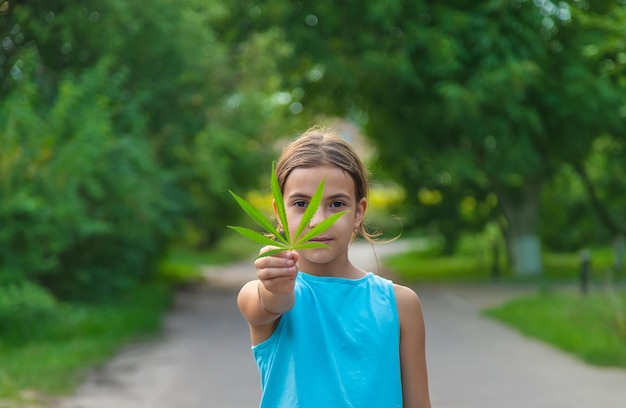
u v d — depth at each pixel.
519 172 18.20
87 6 10.83
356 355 2.09
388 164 22.42
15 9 8.70
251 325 2.13
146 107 14.16
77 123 10.40
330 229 2.05
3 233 9.55
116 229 12.62
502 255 30.12
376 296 2.16
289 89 19.75
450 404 6.98
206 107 15.27
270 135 21.47
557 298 13.98
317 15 17.88
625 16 8.86
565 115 17.92
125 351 9.72
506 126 17.66
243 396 7.26
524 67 16.39
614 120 17.50
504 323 12.47
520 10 17.30
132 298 14.34
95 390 7.36
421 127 19.58
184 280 21.91
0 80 9.04
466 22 17.27
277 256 1.79
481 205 23.84
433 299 16.23
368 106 19.97
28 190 9.87
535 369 8.63
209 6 15.16
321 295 2.12
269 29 17.84
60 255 12.62
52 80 11.52
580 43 17.00
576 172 20.56
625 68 9.15
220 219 26.45
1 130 9.45
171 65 13.66
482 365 8.87
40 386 7.18
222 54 15.59
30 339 9.38
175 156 15.69
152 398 7.11
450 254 30.34
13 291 9.33
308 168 2.06
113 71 12.89
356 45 18.14
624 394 7.38
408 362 2.19
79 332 10.15
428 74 17.95
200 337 11.13
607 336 10.10
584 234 30.36
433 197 23.59
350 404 2.04
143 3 12.25
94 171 11.45
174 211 15.59
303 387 2.05
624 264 26.02
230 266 30.77
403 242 49.00
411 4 17.73
